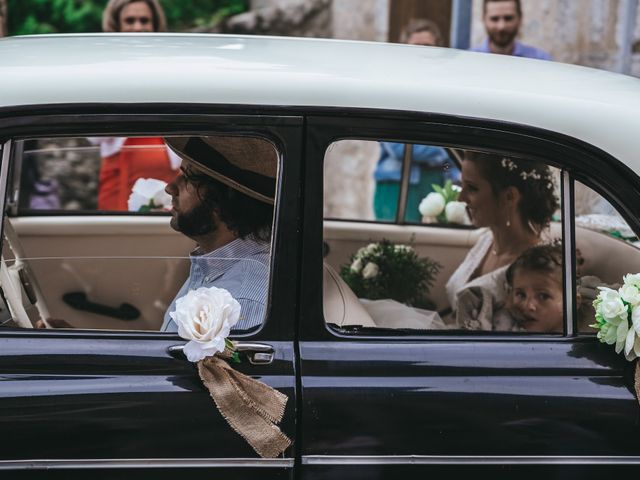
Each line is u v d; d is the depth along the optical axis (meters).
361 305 3.04
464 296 3.46
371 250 3.97
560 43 7.21
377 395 2.57
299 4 7.62
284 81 2.66
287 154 2.63
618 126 2.70
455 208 4.07
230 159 2.71
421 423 2.57
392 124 2.66
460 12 7.30
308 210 2.63
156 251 3.71
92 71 2.66
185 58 2.82
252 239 2.77
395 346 2.64
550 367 2.65
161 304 2.94
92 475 2.51
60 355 2.56
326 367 2.59
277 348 2.60
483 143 2.69
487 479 2.59
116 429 2.52
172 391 2.55
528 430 2.59
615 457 2.62
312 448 2.55
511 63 3.13
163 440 2.53
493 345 2.68
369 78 2.72
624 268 2.93
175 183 2.89
